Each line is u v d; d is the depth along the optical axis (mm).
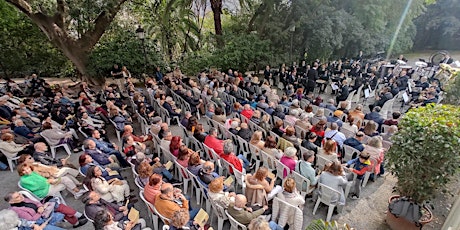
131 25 14898
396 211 4617
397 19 16891
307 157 4984
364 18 15938
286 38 15594
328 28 14969
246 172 5941
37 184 4527
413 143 4184
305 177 4953
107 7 11258
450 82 9172
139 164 4723
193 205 5113
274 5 15688
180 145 5477
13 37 14219
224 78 11859
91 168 4629
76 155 6855
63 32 11781
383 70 13539
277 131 6617
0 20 13742
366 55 17516
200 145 6348
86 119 7160
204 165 4742
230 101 9875
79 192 5156
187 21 18203
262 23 16000
